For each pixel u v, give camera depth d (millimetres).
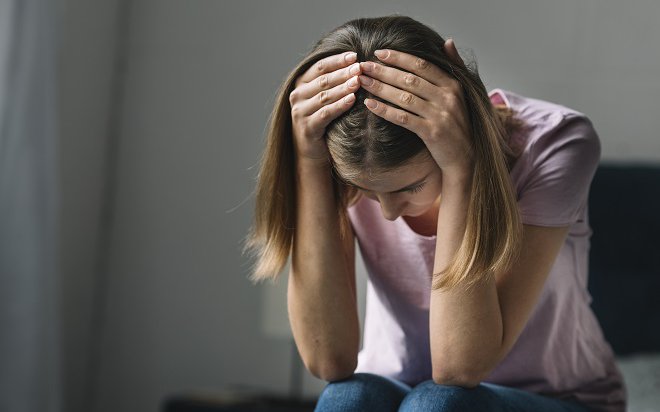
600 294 3779
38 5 3686
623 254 3783
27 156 3629
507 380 2037
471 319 1740
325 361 1956
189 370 4512
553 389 2041
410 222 1990
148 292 4566
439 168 1722
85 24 4340
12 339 3584
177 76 4578
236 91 4523
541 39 4219
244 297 4477
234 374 4473
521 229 1738
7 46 3555
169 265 4551
